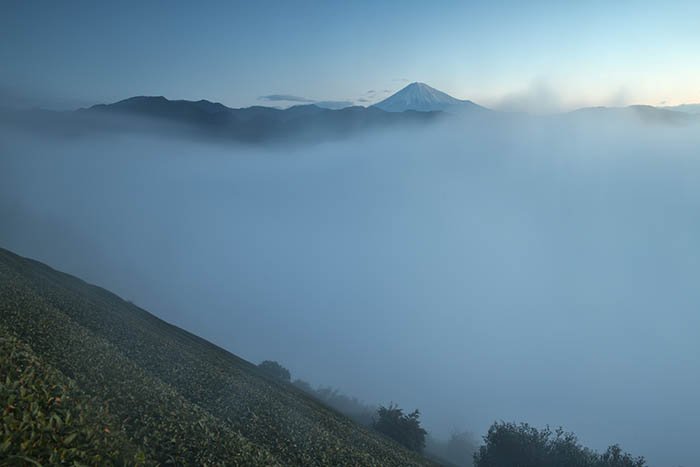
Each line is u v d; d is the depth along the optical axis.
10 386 13.33
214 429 21.12
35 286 49.81
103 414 15.66
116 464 12.98
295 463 26.75
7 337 18.28
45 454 11.09
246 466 18.81
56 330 27.20
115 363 25.17
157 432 17.83
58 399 14.09
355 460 30.91
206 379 38.97
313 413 47.34
